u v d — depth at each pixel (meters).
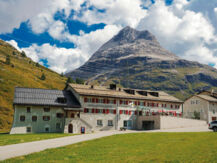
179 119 70.94
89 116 64.06
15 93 58.06
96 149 24.36
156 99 76.81
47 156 21.27
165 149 22.88
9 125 84.62
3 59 186.75
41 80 165.38
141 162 17.67
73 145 28.20
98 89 70.31
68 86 71.81
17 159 20.22
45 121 57.91
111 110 68.31
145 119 70.31
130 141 29.66
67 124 56.62
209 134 33.84
